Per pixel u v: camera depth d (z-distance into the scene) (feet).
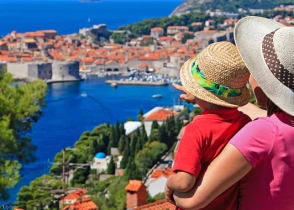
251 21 16.19
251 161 13.97
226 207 15.62
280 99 14.44
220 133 15.42
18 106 65.10
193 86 16.28
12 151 61.46
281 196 14.24
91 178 277.85
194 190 14.92
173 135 333.21
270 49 14.65
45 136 434.71
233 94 16.06
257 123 14.38
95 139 347.56
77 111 553.64
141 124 409.28
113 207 175.22
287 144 13.96
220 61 15.70
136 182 159.22
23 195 166.09
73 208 151.23
